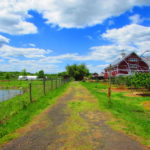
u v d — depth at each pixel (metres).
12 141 4.23
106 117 6.63
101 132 4.89
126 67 40.50
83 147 3.87
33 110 7.75
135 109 8.39
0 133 4.70
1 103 10.29
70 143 4.10
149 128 5.23
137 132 4.88
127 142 4.17
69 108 8.41
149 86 14.91
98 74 71.44
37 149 3.77
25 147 3.88
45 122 5.93
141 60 41.25
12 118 6.36
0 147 3.89
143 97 13.09
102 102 10.05
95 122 5.93
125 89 20.34
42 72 76.50
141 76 15.32
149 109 8.38
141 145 4.00
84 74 72.88
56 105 9.24
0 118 6.34
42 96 12.66
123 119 6.32
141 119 6.36
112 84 30.05
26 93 16.00
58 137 4.50
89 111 7.73
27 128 5.27
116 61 45.03
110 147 3.87
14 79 20.12
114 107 8.59
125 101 11.01
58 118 6.48
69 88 22.14
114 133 4.81
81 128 5.25
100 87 23.72
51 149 3.77
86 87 23.50
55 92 15.73
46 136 4.57
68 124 5.68
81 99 11.60
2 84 25.22
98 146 3.92
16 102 10.38
